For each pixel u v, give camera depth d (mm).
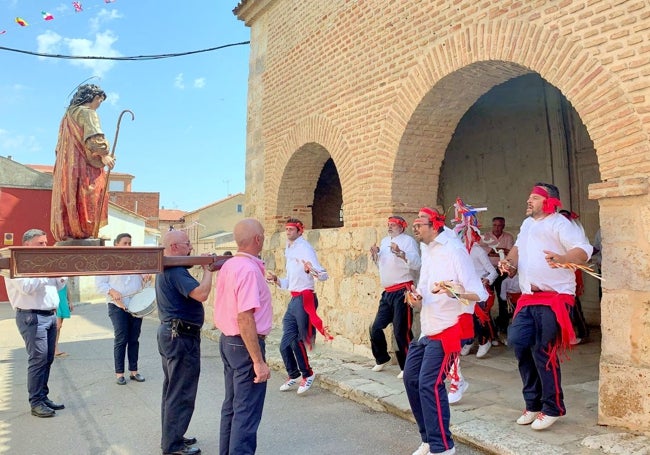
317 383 6160
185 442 4297
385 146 6684
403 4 6434
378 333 6074
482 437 3990
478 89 6074
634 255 3979
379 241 6711
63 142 4684
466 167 10266
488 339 6812
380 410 5141
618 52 4113
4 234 19344
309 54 8523
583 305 8680
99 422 5074
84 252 3291
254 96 10633
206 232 39594
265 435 4590
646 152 3914
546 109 8711
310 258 5926
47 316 5414
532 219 4293
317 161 9289
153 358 8125
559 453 3623
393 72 6578
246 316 3486
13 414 5375
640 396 3887
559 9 4566
